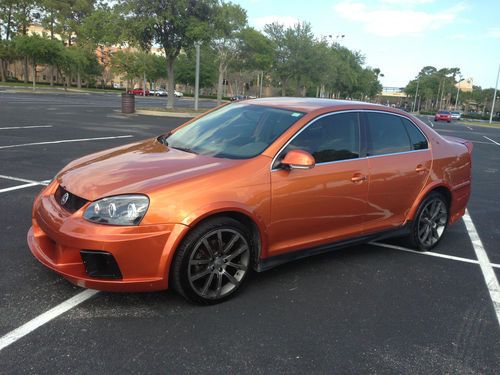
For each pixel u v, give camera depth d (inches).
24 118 679.7
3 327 120.4
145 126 699.4
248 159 145.3
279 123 159.9
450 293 159.2
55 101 1257.4
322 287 156.9
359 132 172.1
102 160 154.0
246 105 182.9
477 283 169.3
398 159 181.2
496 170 464.4
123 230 121.8
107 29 984.9
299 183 149.8
